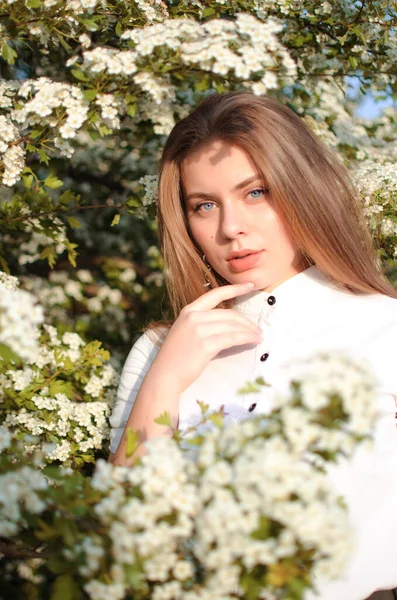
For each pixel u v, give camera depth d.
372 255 2.14
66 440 2.30
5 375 2.18
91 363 2.53
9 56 2.19
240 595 1.10
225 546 1.00
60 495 1.12
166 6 2.42
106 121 2.13
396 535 1.51
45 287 4.54
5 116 2.32
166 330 2.02
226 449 1.07
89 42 2.18
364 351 1.67
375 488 1.53
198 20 2.54
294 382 1.05
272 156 1.66
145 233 5.25
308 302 1.77
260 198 1.69
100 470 1.13
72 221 2.43
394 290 1.90
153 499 1.05
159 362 1.65
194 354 1.63
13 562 2.30
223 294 1.72
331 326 1.73
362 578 1.48
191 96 3.44
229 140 1.66
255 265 1.71
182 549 1.10
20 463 1.30
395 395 1.64
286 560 0.99
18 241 3.98
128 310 4.92
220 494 1.01
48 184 2.29
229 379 1.73
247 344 1.76
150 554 1.05
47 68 3.37
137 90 1.96
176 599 1.09
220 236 1.71
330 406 1.00
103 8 2.35
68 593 1.07
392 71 2.94
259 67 1.62
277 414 1.06
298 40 2.72
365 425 0.99
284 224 1.72
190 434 1.60
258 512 0.98
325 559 1.01
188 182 1.72
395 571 1.50
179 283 1.99
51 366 2.52
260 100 1.79
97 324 4.47
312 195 1.74
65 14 2.12
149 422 1.58
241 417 1.64
